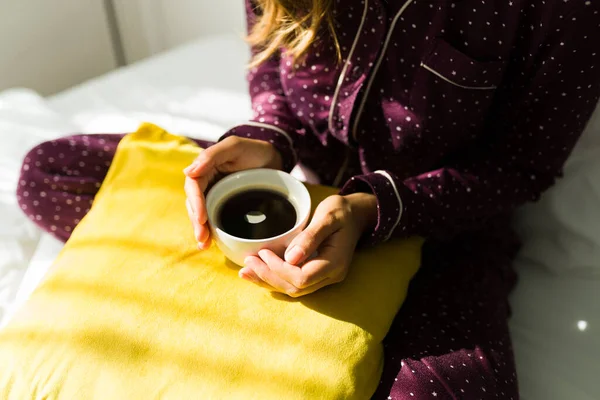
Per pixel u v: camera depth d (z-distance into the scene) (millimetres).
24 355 623
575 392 739
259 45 897
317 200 755
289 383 584
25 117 1127
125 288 653
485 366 662
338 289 660
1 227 923
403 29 722
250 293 648
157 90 1238
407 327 699
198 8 1596
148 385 589
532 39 696
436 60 721
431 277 781
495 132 793
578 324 811
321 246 652
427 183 740
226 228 652
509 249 891
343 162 882
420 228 730
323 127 840
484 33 702
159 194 754
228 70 1307
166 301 640
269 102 871
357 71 762
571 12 659
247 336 613
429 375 636
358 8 737
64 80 1700
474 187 754
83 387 595
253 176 706
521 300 855
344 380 590
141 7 1698
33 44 1564
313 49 781
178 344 610
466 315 725
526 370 766
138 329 621
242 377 588
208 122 1145
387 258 705
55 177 858
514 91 750
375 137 807
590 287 843
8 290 850
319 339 613
